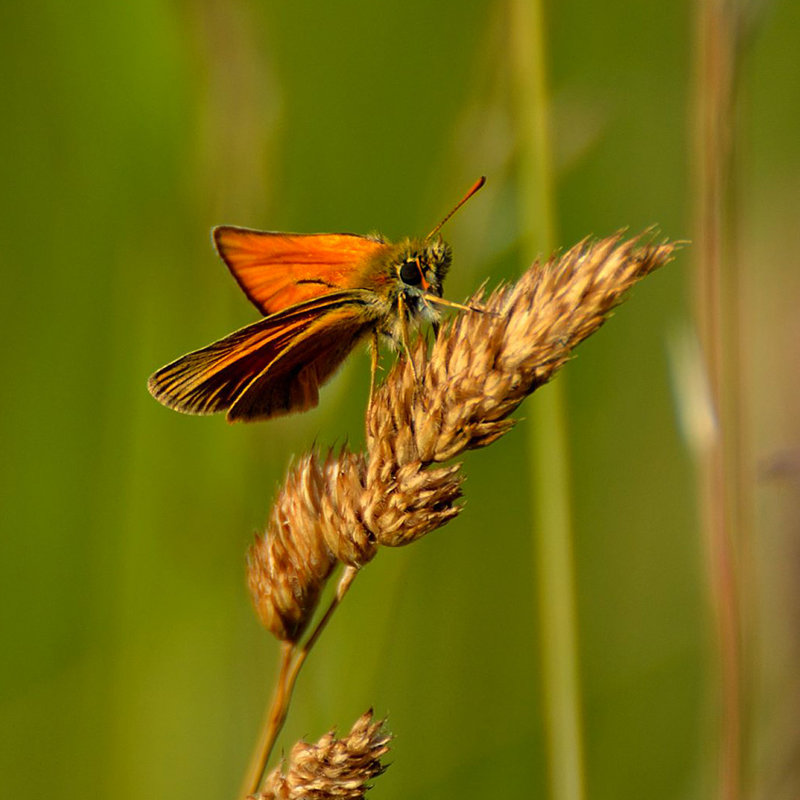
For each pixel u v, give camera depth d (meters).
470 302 0.54
